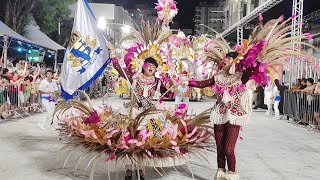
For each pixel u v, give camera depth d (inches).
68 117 242.2
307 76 657.6
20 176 228.7
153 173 238.7
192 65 423.8
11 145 327.9
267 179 232.2
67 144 216.7
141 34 261.0
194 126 222.8
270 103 659.4
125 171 233.5
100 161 266.4
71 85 270.5
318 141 382.3
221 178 215.3
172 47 285.3
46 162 263.9
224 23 2116.1
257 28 219.8
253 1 1444.4
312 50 791.1
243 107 208.5
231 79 210.5
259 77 204.1
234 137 210.4
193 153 219.1
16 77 558.3
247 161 282.2
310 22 807.1
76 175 230.8
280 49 208.2
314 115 466.6
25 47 892.6
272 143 365.1
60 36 1465.3
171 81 234.8
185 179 226.7
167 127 208.4
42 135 382.3
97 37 271.3
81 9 272.2
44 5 1117.1
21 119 522.6
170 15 292.0
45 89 422.0
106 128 205.9
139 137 199.8
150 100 226.7
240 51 210.7
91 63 270.5
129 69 245.4
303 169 260.4
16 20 992.2
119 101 872.3
